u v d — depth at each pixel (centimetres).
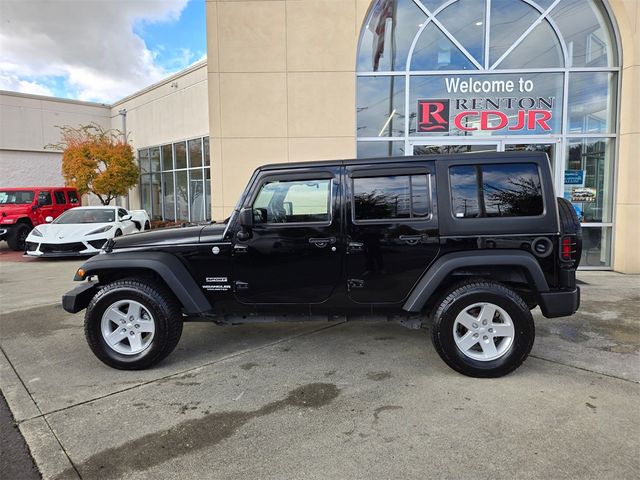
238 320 409
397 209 375
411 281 375
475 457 250
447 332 358
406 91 851
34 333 505
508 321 355
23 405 326
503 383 348
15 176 2091
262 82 841
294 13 829
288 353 427
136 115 2064
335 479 233
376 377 366
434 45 845
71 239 1010
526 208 362
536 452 253
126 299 385
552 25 824
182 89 1719
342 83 841
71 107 2238
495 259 354
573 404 311
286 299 394
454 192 368
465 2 835
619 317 521
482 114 847
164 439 277
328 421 295
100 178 1706
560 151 838
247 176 855
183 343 464
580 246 362
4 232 1239
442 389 340
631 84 784
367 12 834
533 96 839
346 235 378
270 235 386
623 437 267
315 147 851
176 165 1808
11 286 772
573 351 415
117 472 244
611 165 831
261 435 279
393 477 234
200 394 340
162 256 391
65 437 281
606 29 824
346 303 389
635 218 792
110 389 352
